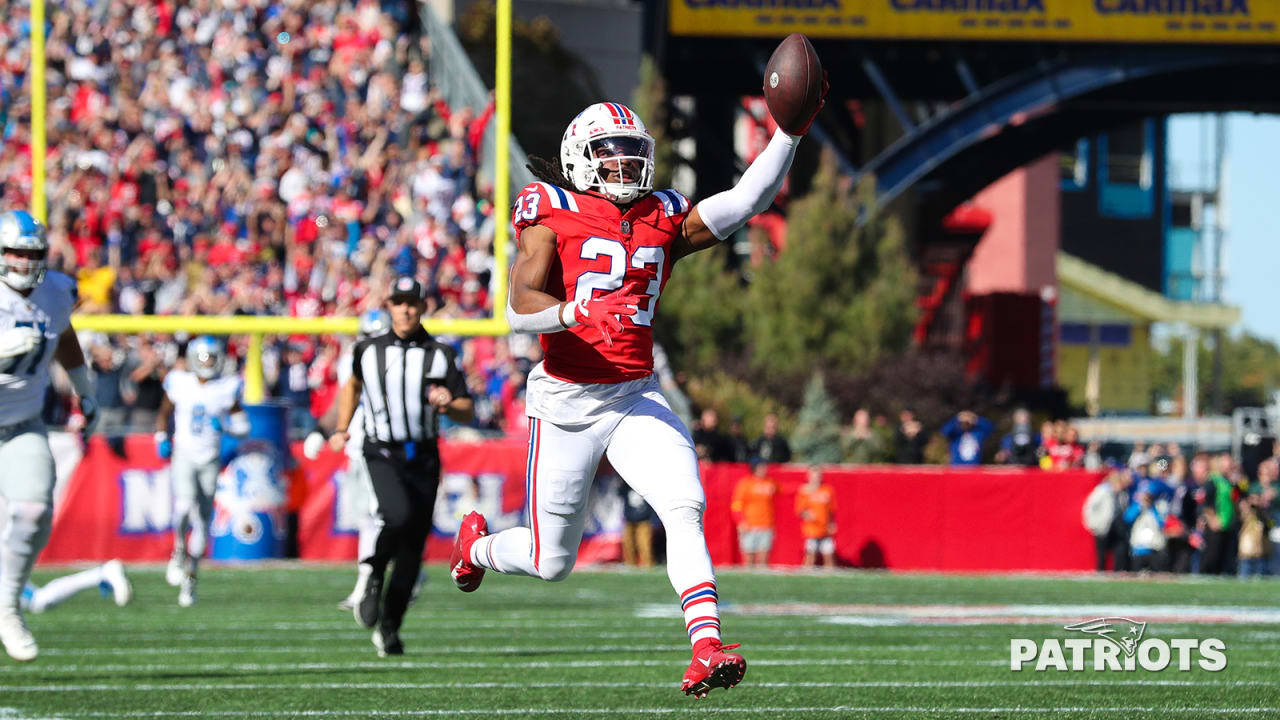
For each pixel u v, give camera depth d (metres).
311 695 10.30
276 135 35.97
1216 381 110.31
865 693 10.34
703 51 60.31
